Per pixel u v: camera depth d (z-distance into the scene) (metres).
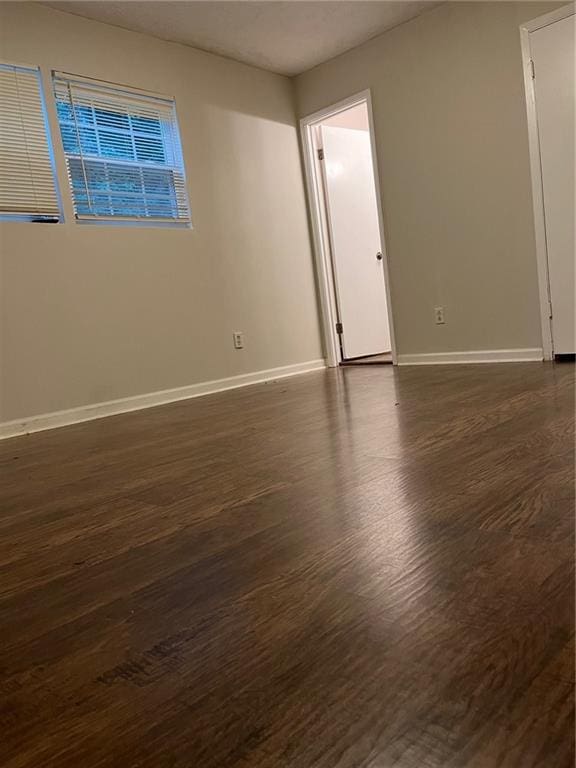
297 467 1.89
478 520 1.27
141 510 1.65
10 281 3.27
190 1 3.53
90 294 3.60
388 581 1.04
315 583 1.07
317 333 5.07
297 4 3.72
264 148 4.66
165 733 0.72
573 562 1.03
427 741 0.65
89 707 0.79
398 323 4.60
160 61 3.99
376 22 4.11
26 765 0.69
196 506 1.62
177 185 4.09
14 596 1.18
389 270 4.58
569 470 1.53
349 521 1.36
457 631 0.86
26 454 2.69
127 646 0.94
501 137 3.88
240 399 3.70
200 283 4.19
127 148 3.82
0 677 0.89
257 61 4.51
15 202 3.29
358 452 1.98
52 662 0.92
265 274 4.65
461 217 4.14
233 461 2.08
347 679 0.78
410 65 4.21
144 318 3.86
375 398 3.09
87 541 1.45
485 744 0.63
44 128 3.42
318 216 5.00
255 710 0.74
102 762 0.68
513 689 0.71
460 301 4.23
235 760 0.66
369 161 5.41
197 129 4.20
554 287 3.78
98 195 3.66
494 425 2.13
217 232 4.31
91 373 3.59
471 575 1.02
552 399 2.51
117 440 2.78
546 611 0.88
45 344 3.39
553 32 3.58
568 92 3.58
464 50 3.95
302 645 0.87
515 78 3.77
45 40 3.44
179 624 0.99
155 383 3.91
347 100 4.59
